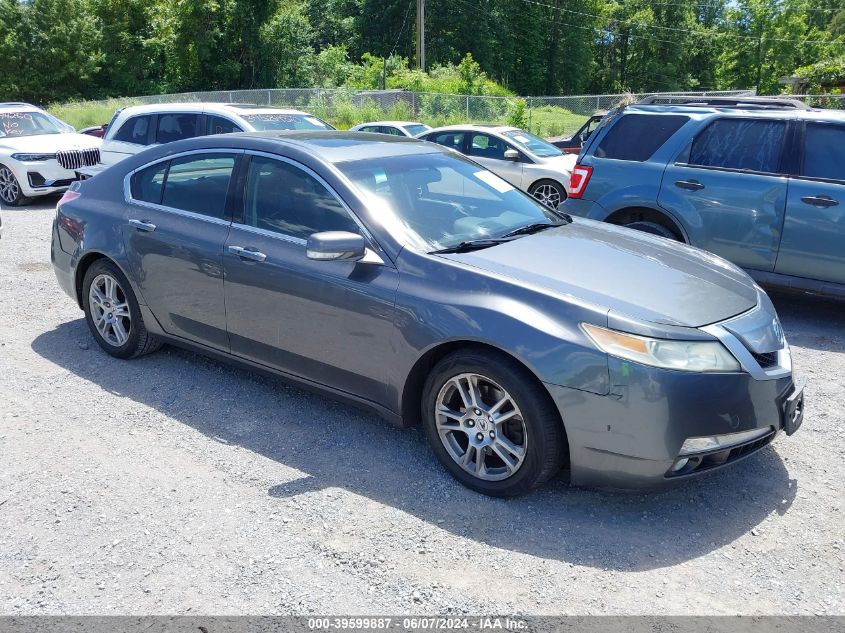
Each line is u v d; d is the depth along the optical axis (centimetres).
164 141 1030
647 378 314
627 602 281
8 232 1011
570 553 311
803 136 614
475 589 288
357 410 448
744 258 634
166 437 411
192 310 462
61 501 346
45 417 434
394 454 395
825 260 596
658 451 317
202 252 446
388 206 402
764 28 7175
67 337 571
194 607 277
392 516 336
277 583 290
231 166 452
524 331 329
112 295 513
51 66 4544
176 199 476
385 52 6694
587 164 710
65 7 4531
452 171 464
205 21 4622
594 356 318
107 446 400
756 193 620
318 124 1074
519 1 7044
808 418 446
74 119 3133
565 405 322
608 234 445
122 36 4803
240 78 4809
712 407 321
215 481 366
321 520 332
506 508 344
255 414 441
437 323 352
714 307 354
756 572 300
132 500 348
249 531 324
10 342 559
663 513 343
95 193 525
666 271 384
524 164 1277
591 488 363
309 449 399
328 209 406
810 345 580
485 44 6644
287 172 427
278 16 4822
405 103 3212
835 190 589
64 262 537
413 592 285
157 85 4794
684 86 7894
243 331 438
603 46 8075
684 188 653
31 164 1225
